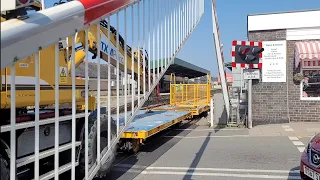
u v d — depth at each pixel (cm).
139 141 915
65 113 500
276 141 1079
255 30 1471
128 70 524
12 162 220
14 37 195
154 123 1047
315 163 502
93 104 563
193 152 937
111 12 321
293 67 1447
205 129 1403
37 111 237
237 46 1208
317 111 1429
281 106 1459
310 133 1191
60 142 495
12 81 208
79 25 263
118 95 380
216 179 663
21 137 417
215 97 1510
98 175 552
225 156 875
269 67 1464
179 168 759
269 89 1469
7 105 389
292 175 682
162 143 1088
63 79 500
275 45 1453
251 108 1377
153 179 671
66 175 532
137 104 460
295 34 1434
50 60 464
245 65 1221
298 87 1447
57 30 235
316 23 1403
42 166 480
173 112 1495
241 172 712
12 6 205
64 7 240
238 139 1138
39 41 218
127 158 868
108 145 369
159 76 514
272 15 1448
